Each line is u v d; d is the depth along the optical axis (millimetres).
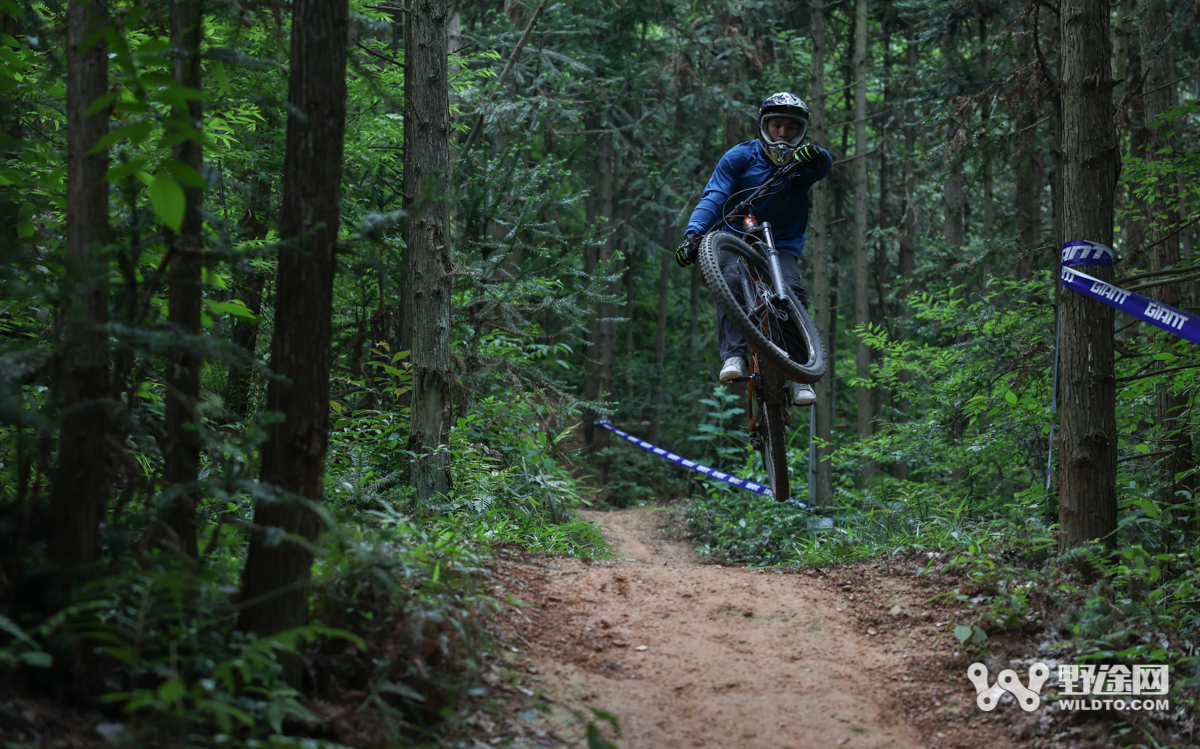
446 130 6246
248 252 3275
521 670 3598
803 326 5133
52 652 2674
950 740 3467
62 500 2811
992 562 4820
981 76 14156
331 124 3086
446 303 6227
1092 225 5125
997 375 7598
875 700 3713
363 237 3133
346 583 3357
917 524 6594
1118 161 5211
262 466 3041
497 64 12430
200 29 3258
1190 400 6367
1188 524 6172
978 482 8422
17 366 2809
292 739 2652
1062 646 3879
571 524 7523
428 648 3182
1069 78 5230
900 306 19656
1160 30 8805
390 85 7125
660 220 20375
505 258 7484
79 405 2785
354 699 2988
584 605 4418
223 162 5406
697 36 16500
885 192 19453
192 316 3207
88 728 2561
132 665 2529
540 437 8320
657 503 17969
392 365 6957
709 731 3400
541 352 9836
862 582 4996
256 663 2732
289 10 3807
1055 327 7234
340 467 5914
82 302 2754
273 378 2977
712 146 20266
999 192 18969
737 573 5188
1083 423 5027
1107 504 4996
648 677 3748
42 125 4945
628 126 16953
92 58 2990
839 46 20547
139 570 3008
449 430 6195
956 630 4090
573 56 14953
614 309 19172
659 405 20984
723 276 4926
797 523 10750
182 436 3182
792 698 3678
